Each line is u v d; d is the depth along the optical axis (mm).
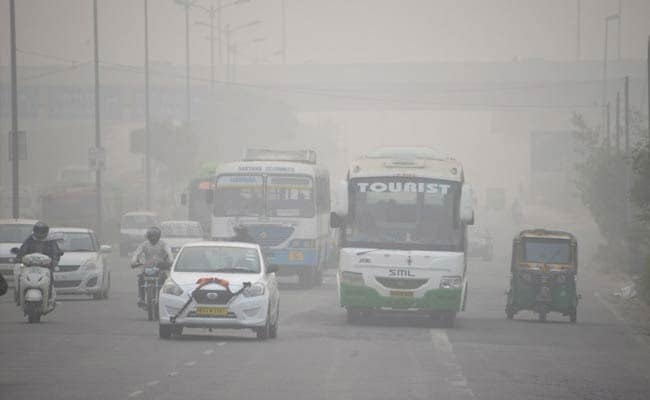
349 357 38594
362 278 51188
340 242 52000
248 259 44625
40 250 50250
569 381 34250
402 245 51375
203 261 44344
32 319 49344
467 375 34656
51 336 43812
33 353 38375
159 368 34750
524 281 58406
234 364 36000
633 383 34438
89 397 28734
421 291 50969
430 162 52656
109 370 34188
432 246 51375
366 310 53344
